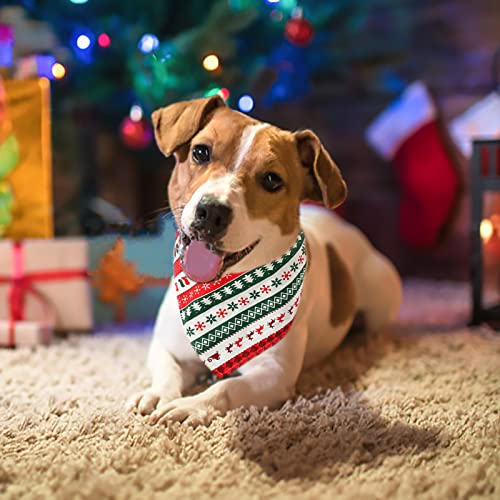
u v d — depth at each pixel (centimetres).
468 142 141
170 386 66
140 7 110
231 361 67
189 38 103
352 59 157
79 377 76
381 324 96
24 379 75
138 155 147
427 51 152
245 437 57
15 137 100
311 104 160
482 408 66
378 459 54
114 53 113
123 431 59
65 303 97
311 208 100
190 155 65
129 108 131
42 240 97
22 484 50
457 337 93
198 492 49
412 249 158
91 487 48
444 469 53
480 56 148
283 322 67
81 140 138
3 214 101
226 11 103
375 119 157
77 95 127
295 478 51
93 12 111
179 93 108
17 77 107
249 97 109
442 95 152
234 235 59
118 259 104
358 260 94
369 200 160
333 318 81
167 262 103
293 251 68
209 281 61
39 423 61
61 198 133
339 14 154
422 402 68
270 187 63
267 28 114
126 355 86
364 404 67
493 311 100
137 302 106
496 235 131
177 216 67
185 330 68
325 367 79
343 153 160
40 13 113
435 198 147
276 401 66
